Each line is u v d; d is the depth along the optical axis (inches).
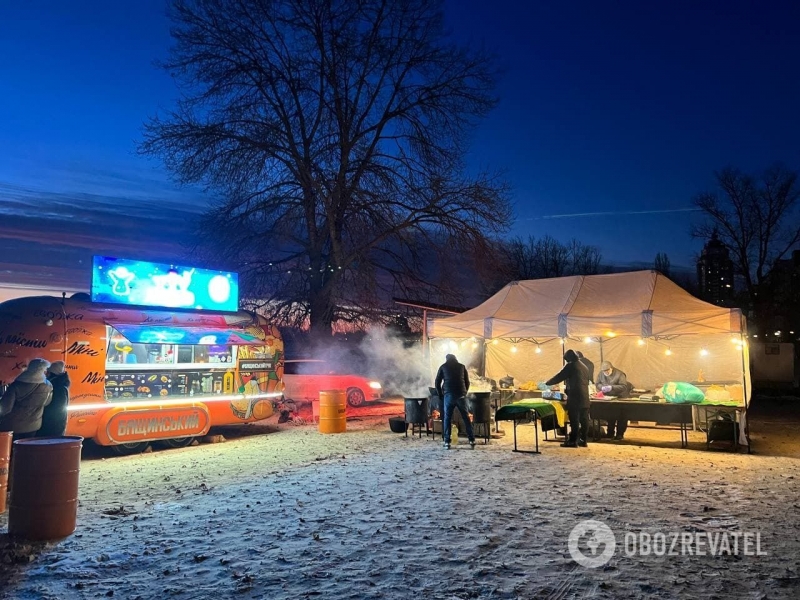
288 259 962.1
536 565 194.7
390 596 171.5
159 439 453.1
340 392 549.6
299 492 299.9
